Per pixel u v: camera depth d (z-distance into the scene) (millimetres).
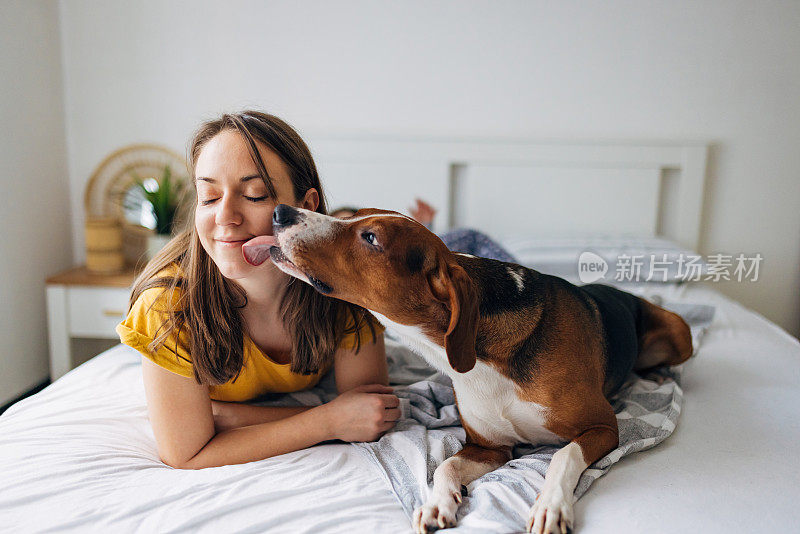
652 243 2748
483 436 1166
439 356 1107
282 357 1319
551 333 1093
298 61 3066
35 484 1015
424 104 3066
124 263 3066
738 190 3008
